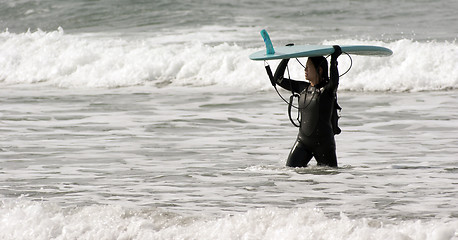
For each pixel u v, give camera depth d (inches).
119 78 2933.1
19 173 1209.4
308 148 1238.9
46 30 4515.3
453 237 661.9
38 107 2251.5
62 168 1263.5
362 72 2664.9
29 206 851.4
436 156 1366.9
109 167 1272.1
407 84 2573.8
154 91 2677.2
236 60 2906.0
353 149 1472.7
